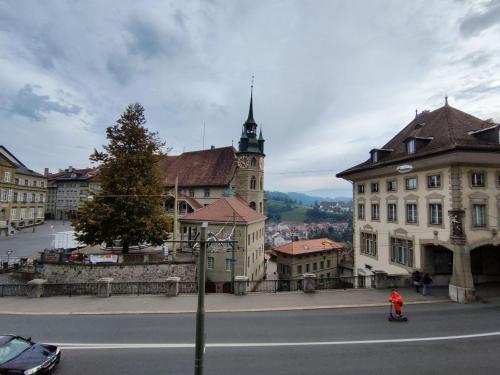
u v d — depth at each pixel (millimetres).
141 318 15820
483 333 13477
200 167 53188
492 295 20016
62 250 31703
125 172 27922
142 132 28766
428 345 12219
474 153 18594
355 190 32031
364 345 12242
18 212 60469
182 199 45312
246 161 49125
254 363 10742
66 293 21781
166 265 27797
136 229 27297
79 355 11430
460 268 18906
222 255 33062
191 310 17016
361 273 30438
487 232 19719
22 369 9031
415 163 22016
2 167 55625
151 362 10859
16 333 13781
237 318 15664
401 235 24578
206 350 11805
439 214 21031
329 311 16812
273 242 116938
